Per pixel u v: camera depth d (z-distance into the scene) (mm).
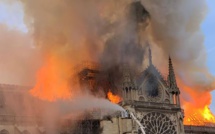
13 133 82312
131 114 88625
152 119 92062
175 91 97562
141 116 90688
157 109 93250
